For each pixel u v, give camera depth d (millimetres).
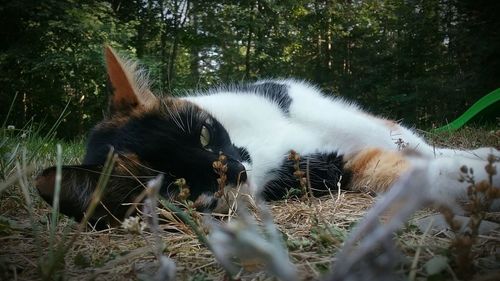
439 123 1504
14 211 311
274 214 282
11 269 194
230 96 377
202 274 182
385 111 1814
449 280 162
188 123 308
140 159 293
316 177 344
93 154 306
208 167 295
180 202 278
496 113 874
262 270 174
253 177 325
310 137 354
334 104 399
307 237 230
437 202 212
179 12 1943
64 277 181
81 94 1514
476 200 188
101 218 269
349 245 109
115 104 333
